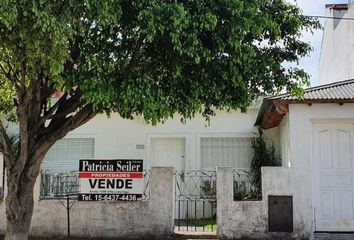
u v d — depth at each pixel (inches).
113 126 602.9
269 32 314.7
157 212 438.3
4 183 460.8
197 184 575.8
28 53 241.8
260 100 577.9
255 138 585.6
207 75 300.2
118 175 442.6
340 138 449.4
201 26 266.2
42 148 326.0
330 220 439.8
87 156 602.9
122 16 279.3
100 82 272.4
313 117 436.1
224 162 590.6
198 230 462.9
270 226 421.7
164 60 296.8
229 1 271.4
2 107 379.6
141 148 597.9
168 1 271.9
